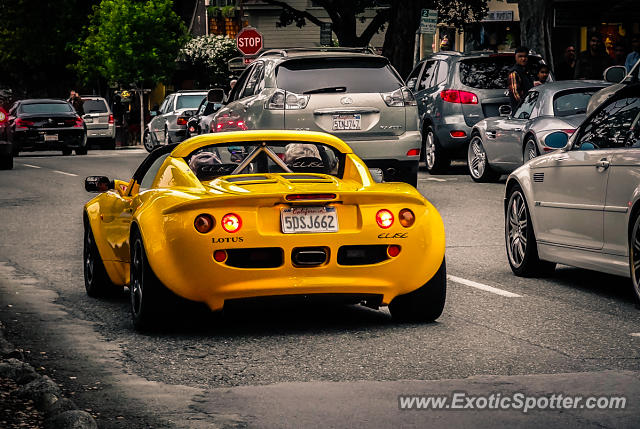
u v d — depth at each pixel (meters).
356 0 39.62
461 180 21.86
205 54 57.22
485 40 44.75
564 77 27.30
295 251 7.91
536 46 28.81
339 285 8.00
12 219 16.69
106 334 8.33
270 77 16.44
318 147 9.14
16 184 23.16
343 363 7.23
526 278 10.81
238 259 7.89
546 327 8.32
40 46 63.53
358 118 16.27
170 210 7.97
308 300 8.04
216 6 61.84
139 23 47.75
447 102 22.72
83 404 6.31
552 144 10.18
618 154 9.28
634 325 8.38
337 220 8.01
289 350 7.66
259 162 9.02
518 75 21.19
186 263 7.84
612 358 7.24
